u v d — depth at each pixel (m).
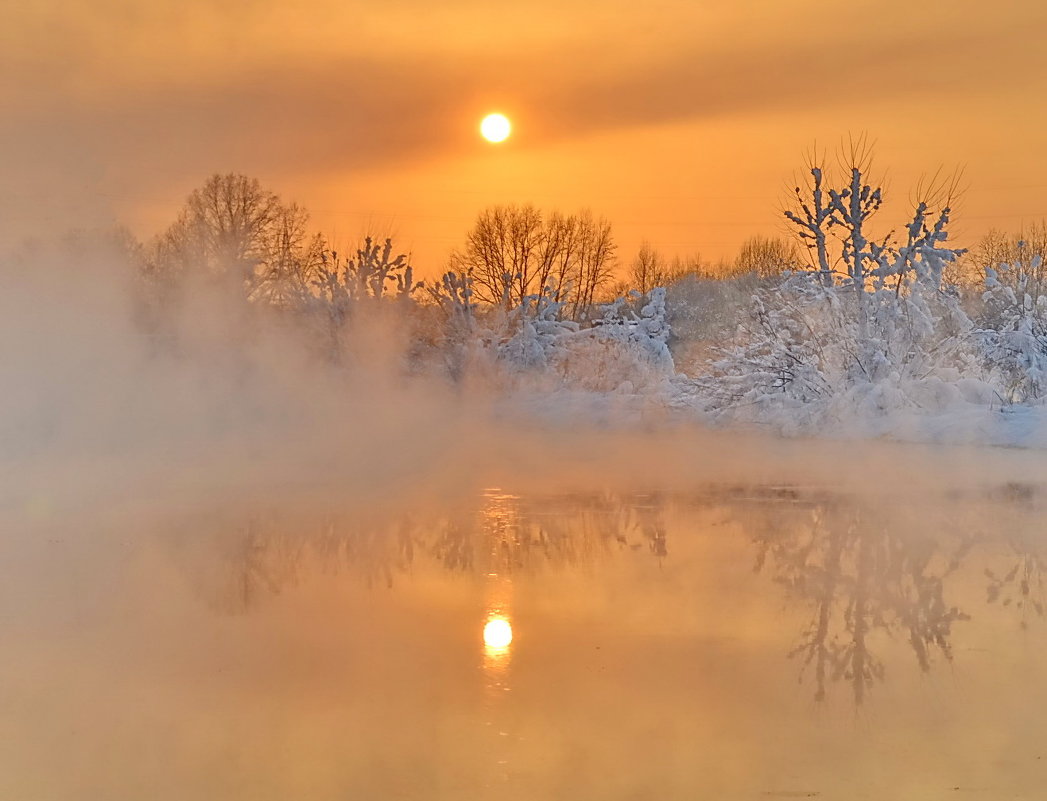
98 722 7.75
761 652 9.30
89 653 9.31
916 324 28.69
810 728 7.59
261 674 8.77
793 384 29.83
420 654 9.27
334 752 7.20
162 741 7.39
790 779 6.75
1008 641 9.59
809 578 11.95
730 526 15.15
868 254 29.75
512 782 6.72
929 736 7.46
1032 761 7.02
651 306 46.78
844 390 28.97
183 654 9.27
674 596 11.19
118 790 6.69
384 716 7.82
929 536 14.23
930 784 6.68
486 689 8.41
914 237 29.67
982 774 6.83
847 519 15.55
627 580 11.91
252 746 7.32
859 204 29.83
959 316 28.67
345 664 9.02
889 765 6.95
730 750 7.24
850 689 8.38
